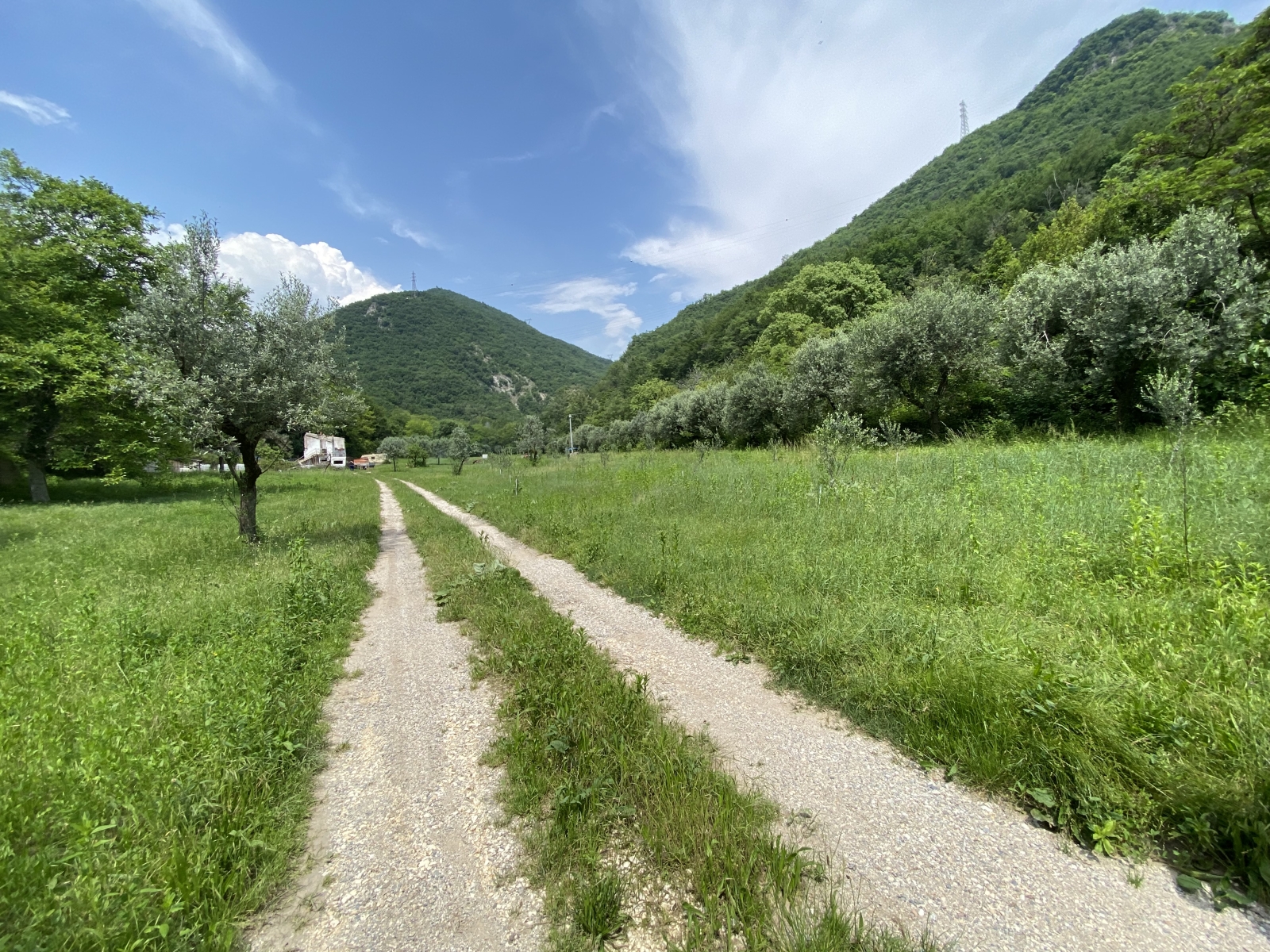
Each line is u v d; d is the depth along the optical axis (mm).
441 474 38719
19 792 2385
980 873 2156
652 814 2484
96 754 2551
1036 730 2646
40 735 2834
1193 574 4039
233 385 9109
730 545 6637
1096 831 2236
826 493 8523
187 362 9133
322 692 4055
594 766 2832
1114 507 5668
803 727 3277
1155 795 2348
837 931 1855
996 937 1865
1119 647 3234
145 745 2818
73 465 23844
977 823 2441
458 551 8812
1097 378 14164
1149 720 2572
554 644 4430
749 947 1819
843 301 47000
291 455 11305
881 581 4836
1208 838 2139
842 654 3822
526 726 3434
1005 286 34188
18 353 19000
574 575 7113
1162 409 7297
